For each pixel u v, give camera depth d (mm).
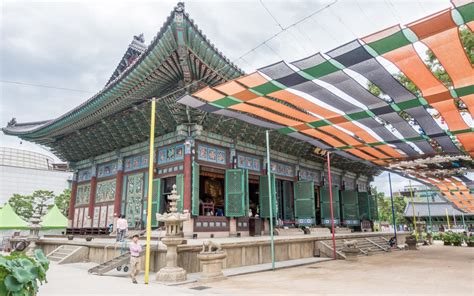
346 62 11133
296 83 12797
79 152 33250
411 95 12977
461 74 11320
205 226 22234
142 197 25438
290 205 31062
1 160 88438
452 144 18172
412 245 29672
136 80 20859
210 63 18906
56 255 20219
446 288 11219
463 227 65188
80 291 10180
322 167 35469
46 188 87625
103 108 24953
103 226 28641
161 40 17281
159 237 19484
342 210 37125
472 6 8180
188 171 22094
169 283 12094
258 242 17891
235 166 25094
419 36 9539
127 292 10102
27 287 3455
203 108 16094
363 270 15953
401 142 18625
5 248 26125
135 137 26750
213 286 11680
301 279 13242
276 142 28656
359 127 16922
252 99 14594
